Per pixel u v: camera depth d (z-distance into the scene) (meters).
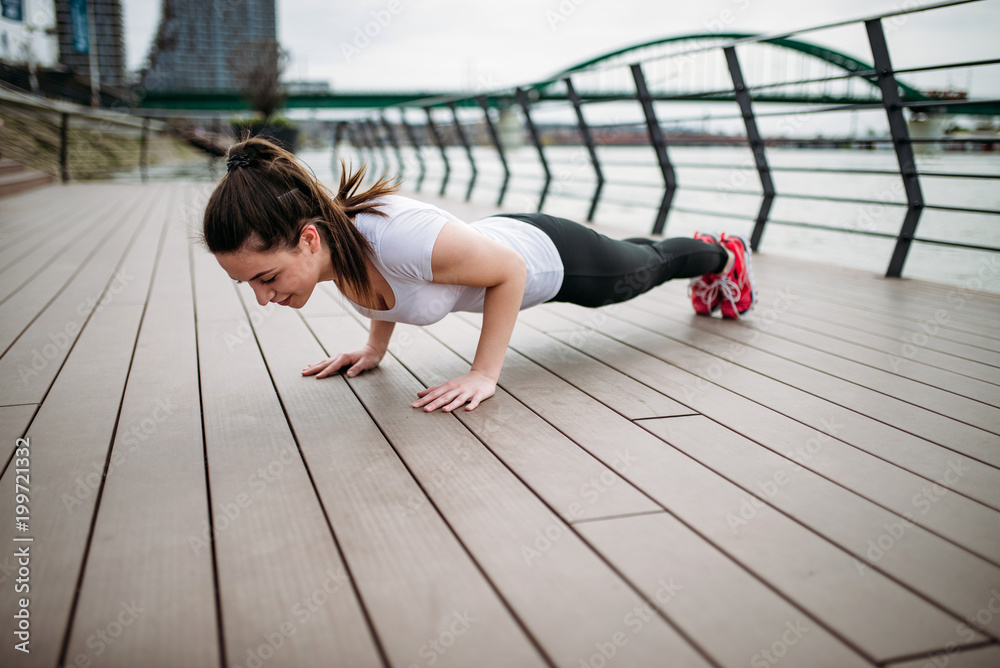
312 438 1.34
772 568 0.91
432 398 1.50
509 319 1.53
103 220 5.34
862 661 0.73
